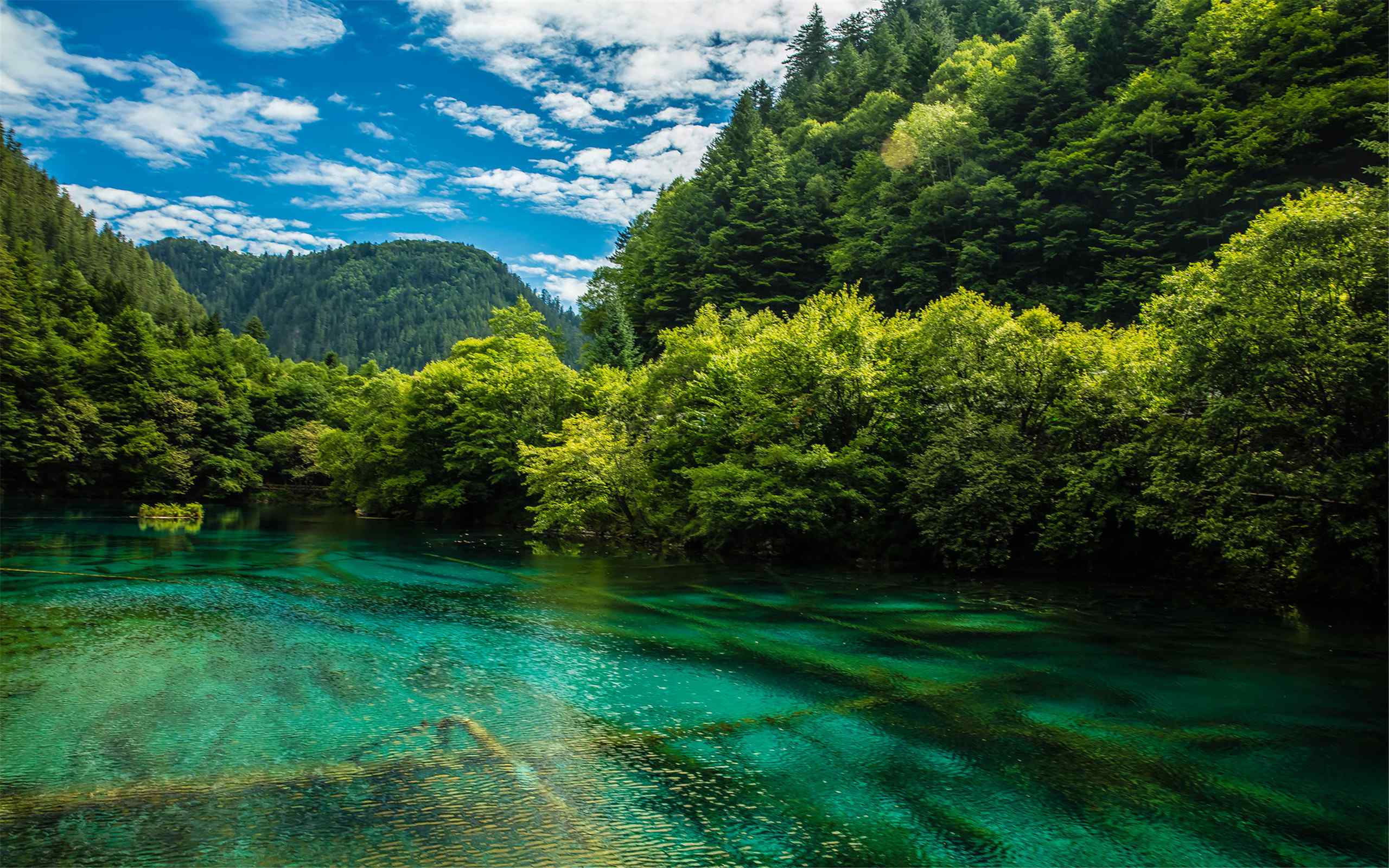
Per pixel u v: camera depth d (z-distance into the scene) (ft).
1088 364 90.53
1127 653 53.78
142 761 32.58
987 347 97.81
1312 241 62.80
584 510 131.34
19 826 26.66
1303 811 29.58
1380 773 33.17
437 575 88.94
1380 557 66.23
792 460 100.17
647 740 36.45
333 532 145.48
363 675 46.32
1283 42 168.04
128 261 615.57
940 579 88.89
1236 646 55.67
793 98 374.43
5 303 223.92
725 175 282.97
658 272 273.95
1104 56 213.46
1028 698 43.29
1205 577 84.84
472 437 175.32
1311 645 55.98
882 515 101.86
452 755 33.99
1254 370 64.23
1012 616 66.80
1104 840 27.17
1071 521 82.64
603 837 26.73
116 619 60.18
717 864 25.05
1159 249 174.09
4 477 200.44
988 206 201.16
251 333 436.76
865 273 230.07
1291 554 65.26
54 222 544.21
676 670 48.91
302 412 309.01
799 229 245.86
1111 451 83.20
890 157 256.52
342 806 28.71
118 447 216.74
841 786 31.45
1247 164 158.10
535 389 175.83
